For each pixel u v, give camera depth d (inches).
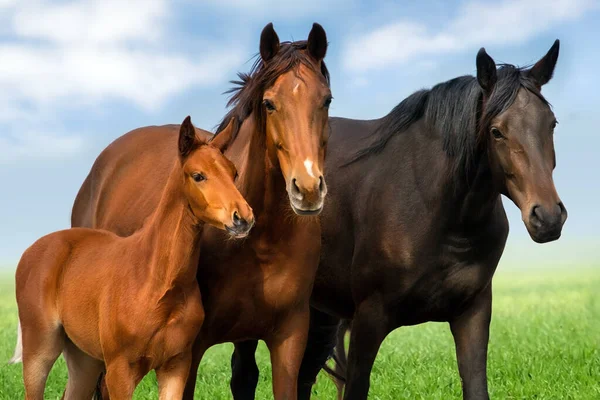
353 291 341.4
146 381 518.3
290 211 304.7
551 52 314.7
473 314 330.6
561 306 1130.7
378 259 329.7
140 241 302.4
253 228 306.0
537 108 298.7
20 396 482.0
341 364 463.2
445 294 325.7
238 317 313.6
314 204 274.8
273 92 288.2
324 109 290.0
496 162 302.8
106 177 399.2
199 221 290.8
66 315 320.2
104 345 300.0
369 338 332.8
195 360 319.6
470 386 326.6
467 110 315.9
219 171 285.0
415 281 324.2
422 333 836.0
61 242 331.0
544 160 294.0
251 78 305.7
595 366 520.1
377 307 332.2
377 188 337.4
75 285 317.4
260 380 536.7
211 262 311.6
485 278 326.0
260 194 304.3
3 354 698.8
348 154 357.7
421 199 325.1
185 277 293.1
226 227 280.1
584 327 784.3
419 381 483.5
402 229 325.4
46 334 325.1
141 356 295.9
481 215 317.7
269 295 308.8
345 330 454.6
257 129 301.6
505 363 550.0
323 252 355.6
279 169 298.8
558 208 286.8
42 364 327.6
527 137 294.7
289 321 313.6
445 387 476.1
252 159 305.3
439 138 327.6
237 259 308.0
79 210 418.9
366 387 334.6
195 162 285.6
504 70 309.9
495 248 327.0
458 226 318.7
